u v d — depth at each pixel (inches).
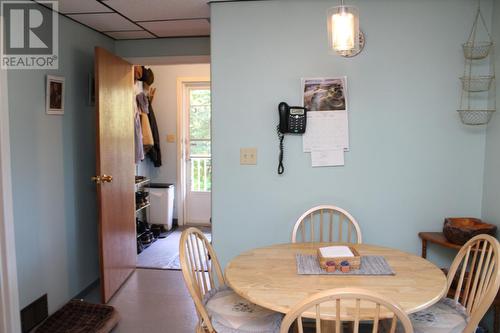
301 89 103.2
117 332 104.4
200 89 217.2
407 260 77.2
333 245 87.8
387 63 101.4
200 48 141.9
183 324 108.7
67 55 116.9
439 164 102.7
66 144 118.0
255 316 71.2
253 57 103.7
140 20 119.1
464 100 101.0
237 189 106.9
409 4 99.9
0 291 92.5
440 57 100.6
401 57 101.1
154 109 216.4
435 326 67.1
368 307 57.6
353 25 70.4
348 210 104.9
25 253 100.0
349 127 103.3
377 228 104.8
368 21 100.9
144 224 184.9
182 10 109.0
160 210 210.1
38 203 104.9
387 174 103.6
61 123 115.3
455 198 103.1
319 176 104.7
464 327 67.3
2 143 90.2
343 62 102.3
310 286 65.2
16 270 95.1
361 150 103.6
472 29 99.3
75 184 123.3
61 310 110.3
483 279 69.1
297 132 102.5
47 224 109.0
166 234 203.5
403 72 101.3
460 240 92.2
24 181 99.3
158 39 143.4
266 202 106.4
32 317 102.4
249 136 105.5
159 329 106.0
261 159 105.6
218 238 108.2
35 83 103.0
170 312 116.0
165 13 112.0
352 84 102.6
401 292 62.4
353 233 105.0
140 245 173.3
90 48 129.4
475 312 62.4
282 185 105.7
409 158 103.0
